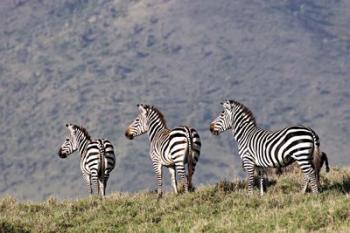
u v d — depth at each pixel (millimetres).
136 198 80312
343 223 62812
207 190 78938
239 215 69625
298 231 61594
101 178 87125
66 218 74125
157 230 68250
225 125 81188
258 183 82125
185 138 79562
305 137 71062
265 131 76188
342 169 88250
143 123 86938
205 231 65875
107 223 71938
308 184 76812
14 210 78438
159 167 83438
